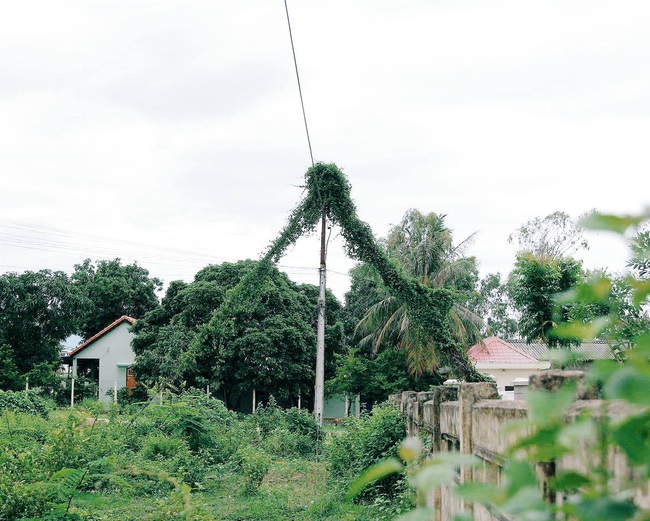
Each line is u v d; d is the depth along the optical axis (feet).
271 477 53.01
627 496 3.71
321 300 90.22
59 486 24.45
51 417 70.95
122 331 156.15
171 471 45.70
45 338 142.20
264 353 115.65
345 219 82.89
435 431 23.73
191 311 120.88
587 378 3.65
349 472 43.09
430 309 82.64
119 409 62.03
